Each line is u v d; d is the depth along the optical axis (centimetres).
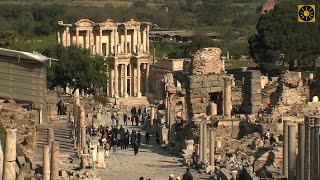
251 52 19062
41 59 7950
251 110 10412
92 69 16600
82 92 16688
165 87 12269
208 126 9488
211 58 10538
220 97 10550
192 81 10431
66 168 7862
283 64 18875
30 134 7544
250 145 9106
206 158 8756
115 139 10344
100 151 8938
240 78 12044
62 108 12456
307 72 17638
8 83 7900
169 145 10162
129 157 9631
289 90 9900
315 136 5525
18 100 7925
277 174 6650
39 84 7938
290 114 9756
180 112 11125
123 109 16588
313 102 9831
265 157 8069
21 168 5906
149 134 11369
